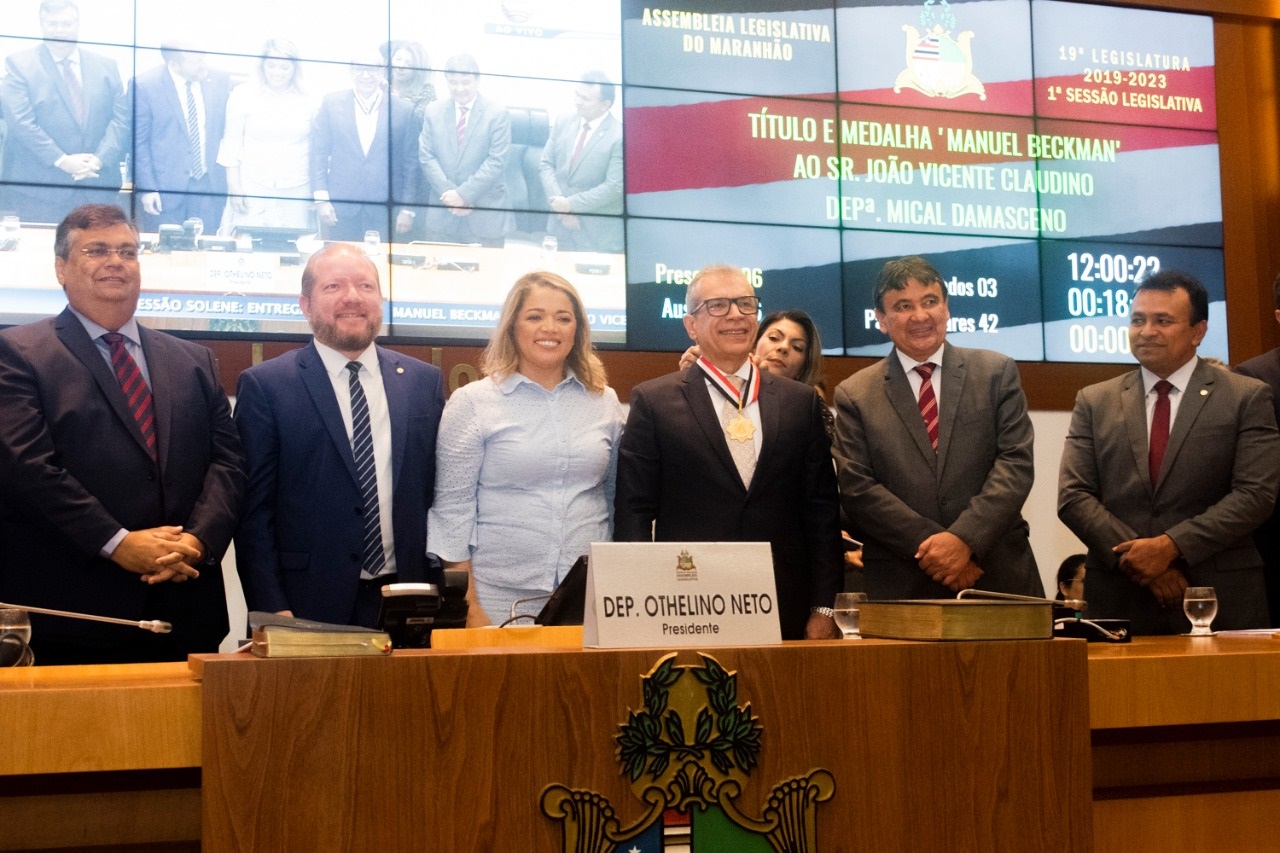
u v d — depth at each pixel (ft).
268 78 14.52
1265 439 10.42
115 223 9.30
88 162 13.88
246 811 4.44
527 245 15.31
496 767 4.66
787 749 4.94
